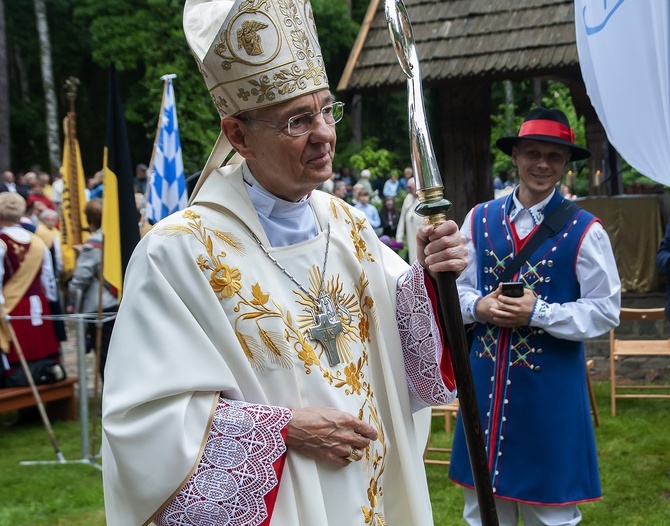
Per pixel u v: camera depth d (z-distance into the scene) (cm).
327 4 2623
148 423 192
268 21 202
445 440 581
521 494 343
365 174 1739
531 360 350
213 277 204
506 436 349
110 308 660
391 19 205
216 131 2217
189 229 206
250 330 203
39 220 933
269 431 194
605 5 328
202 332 198
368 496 210
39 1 2472
